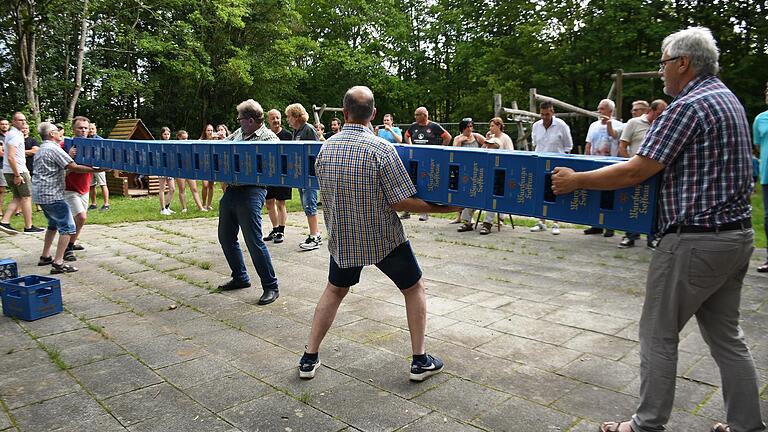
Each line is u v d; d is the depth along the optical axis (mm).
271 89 28531
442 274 5875
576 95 24156
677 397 3002
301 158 3730
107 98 23359
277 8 26797
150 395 3078
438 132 9281
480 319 4355
